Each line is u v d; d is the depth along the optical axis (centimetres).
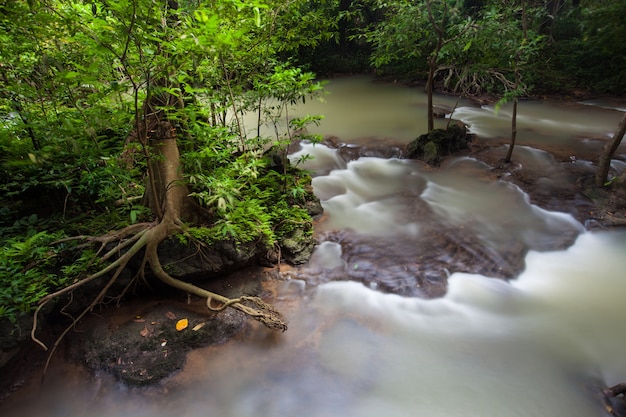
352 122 1140
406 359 385
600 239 569
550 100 1315
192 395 344
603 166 664
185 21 312
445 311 443
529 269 511
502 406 340
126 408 332
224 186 396
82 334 382
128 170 459
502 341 406
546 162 802
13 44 338
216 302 431
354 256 529
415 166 844
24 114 383
